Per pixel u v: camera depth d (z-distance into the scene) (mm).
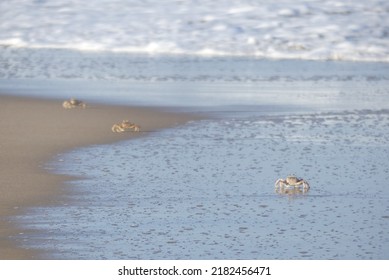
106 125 44250
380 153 38125
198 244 25734
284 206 29734
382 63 69000
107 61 68875
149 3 85938
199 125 44375
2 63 67812
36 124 44188
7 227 27125
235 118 46312
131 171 34500
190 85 57938
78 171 34406
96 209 29156
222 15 81562
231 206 29656
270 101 51875
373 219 28266
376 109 49281
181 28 78938
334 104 50969
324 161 36531
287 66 66875
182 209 29234
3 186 31922
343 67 66750
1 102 50750
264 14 81312
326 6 82938
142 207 29422
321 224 27703
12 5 88125
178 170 34750
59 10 86000
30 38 79062
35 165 35281
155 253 24906
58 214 28531
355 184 32781
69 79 60438
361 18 79938
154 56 71312
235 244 25734
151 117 46500
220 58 70438
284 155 37656
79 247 25375
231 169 34969
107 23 81438
